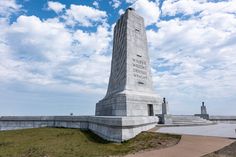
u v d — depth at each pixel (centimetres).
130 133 1747
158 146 1457
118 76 3161
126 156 1292
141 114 2759
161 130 2009
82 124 2770
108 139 1831
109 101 3058
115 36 3572
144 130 1986
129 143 1616
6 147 1722
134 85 2908
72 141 1864
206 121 3161
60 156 1347
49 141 1886
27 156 1393
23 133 2495
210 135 1675
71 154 1384
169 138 1612
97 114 3797
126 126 1725
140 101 2788
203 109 4050
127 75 2877
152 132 1845
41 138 2077
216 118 3775
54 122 3123
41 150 1516
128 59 2958
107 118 1891
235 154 1177
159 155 1242
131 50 3034
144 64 3139
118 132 1717
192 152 1255
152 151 1352
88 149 1521
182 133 1773
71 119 2922
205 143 1427
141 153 1330
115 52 3475
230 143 1391
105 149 1504
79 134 2248
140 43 3198
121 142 1672
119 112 2678
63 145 1681
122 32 3216
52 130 2627
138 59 3084
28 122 3181
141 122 1923
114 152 1408
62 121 3034
